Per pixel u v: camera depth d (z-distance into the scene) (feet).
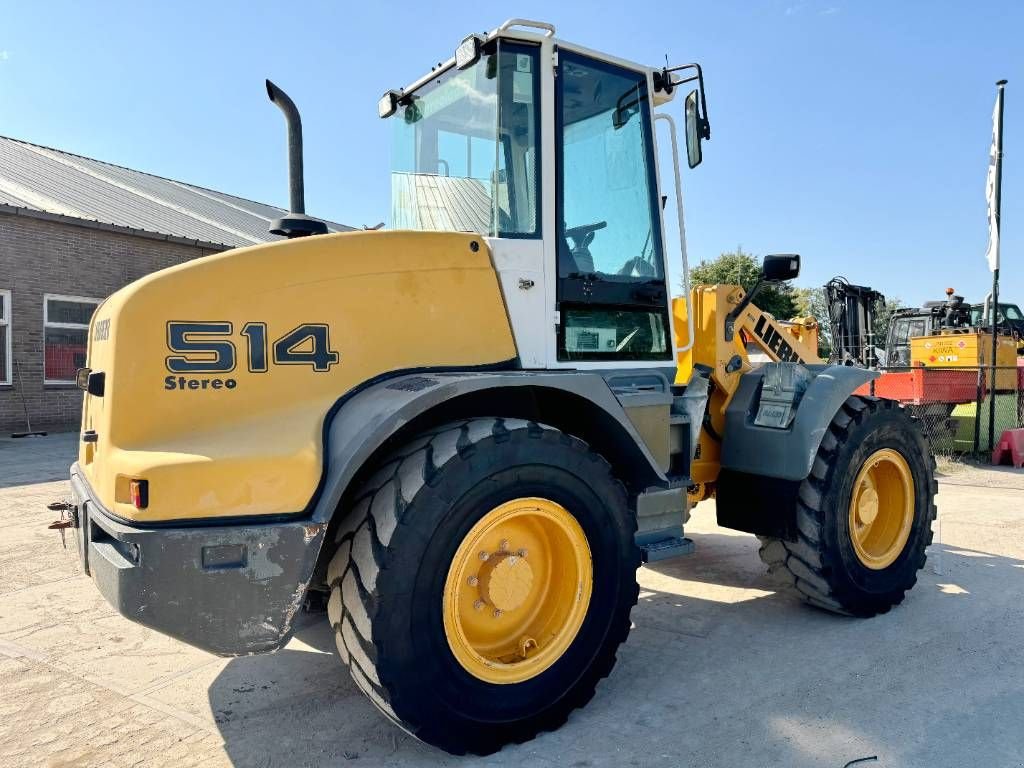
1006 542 17.30
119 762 8.29
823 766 7.98
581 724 9.02
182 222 49.52
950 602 13.28
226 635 7.45
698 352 13.43
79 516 9.21
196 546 7.32
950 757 8.11
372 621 7.57
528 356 9.92
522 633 9.04
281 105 10.69
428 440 8.35
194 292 8.07
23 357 39.55
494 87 10.02
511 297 9.82
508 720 8.43
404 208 11.92
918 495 13.41
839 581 12.09
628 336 11.14
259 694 9.99
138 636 12.03
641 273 11.44
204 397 8.05
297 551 7.52
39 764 8.27
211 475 7.46
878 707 9.29
